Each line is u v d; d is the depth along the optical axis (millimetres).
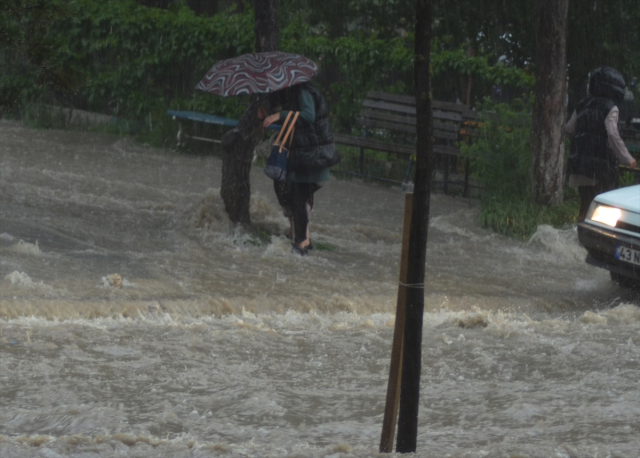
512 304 17172
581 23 32375
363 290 17281
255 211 22750
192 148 35188
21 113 37656
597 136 22312
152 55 36875
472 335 14250
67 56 37438
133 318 14438
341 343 13438
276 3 21094
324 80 36094
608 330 14922
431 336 14078
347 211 26391
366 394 10680
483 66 32594
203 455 7191
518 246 23297
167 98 37344
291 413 9805
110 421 9102
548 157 25828
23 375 10852
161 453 7172
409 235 7234
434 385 11242
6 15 18719
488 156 27109
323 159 19344
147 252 19016
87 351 12164
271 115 19078
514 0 34500
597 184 22578
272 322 14977
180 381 10938
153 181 28125
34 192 24000
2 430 8750
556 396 10703
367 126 33875
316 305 16000
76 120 37656
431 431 9125
